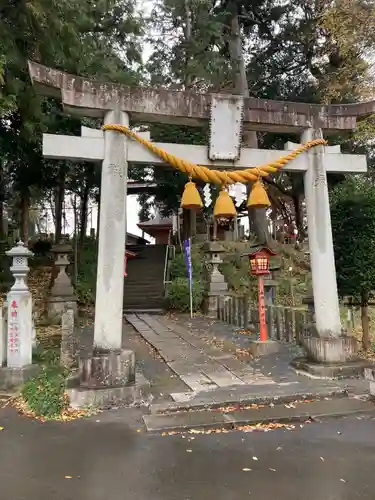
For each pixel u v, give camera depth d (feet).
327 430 15.44
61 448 14.07
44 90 19.71
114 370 18.79
